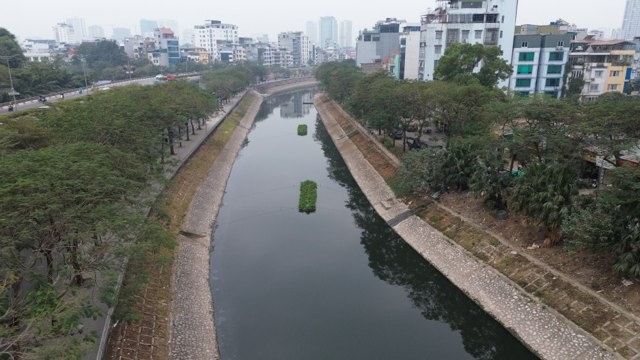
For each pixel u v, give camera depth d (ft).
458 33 295.28
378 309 110.83
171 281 108.27
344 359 91.76
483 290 108.27
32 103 276.82
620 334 81.56
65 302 64.39
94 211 73.56
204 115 245.45
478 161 143.23
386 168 194.80
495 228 122.72
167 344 87.66
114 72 453.99
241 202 181.88
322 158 253.44
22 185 66.08
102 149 96.63
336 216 168.76
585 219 91.40
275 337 98.22
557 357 84.74
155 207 110.11
